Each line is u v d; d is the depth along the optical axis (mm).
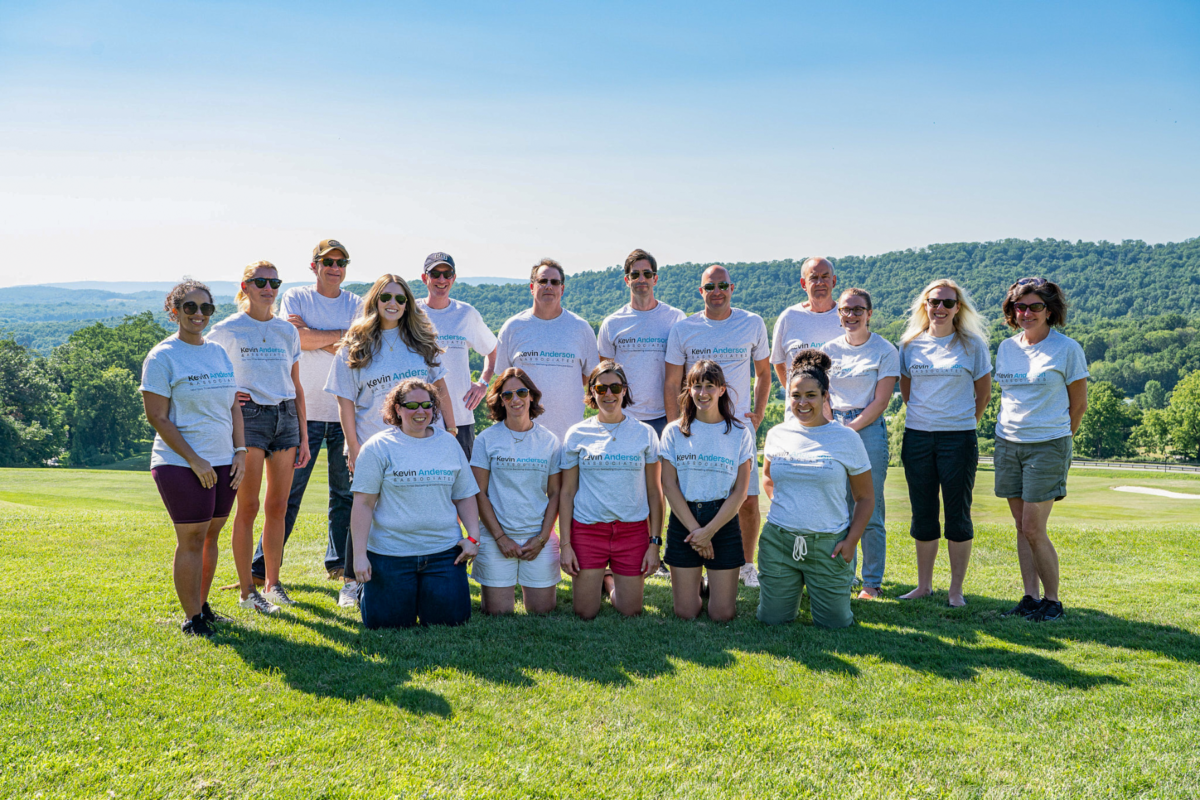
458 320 6688
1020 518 5648
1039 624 5246
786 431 5469
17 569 6168
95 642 4449
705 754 3381
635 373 6820
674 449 5480
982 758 3361
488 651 4539
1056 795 3072
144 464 66000
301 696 3834
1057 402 5328
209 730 3443
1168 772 3232
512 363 6594
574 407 6625
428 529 5059
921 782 3174
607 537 5461
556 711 3758
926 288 6000
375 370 5574
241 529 5324
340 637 4723
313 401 6328
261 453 5340
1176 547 8125
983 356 5820
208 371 4668
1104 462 66062
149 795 2943
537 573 5535
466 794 3014
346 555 5625
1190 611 5559
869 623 5363
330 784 3049
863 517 5219
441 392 5820
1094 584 6504
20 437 54156
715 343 6531
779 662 4473
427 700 3807
